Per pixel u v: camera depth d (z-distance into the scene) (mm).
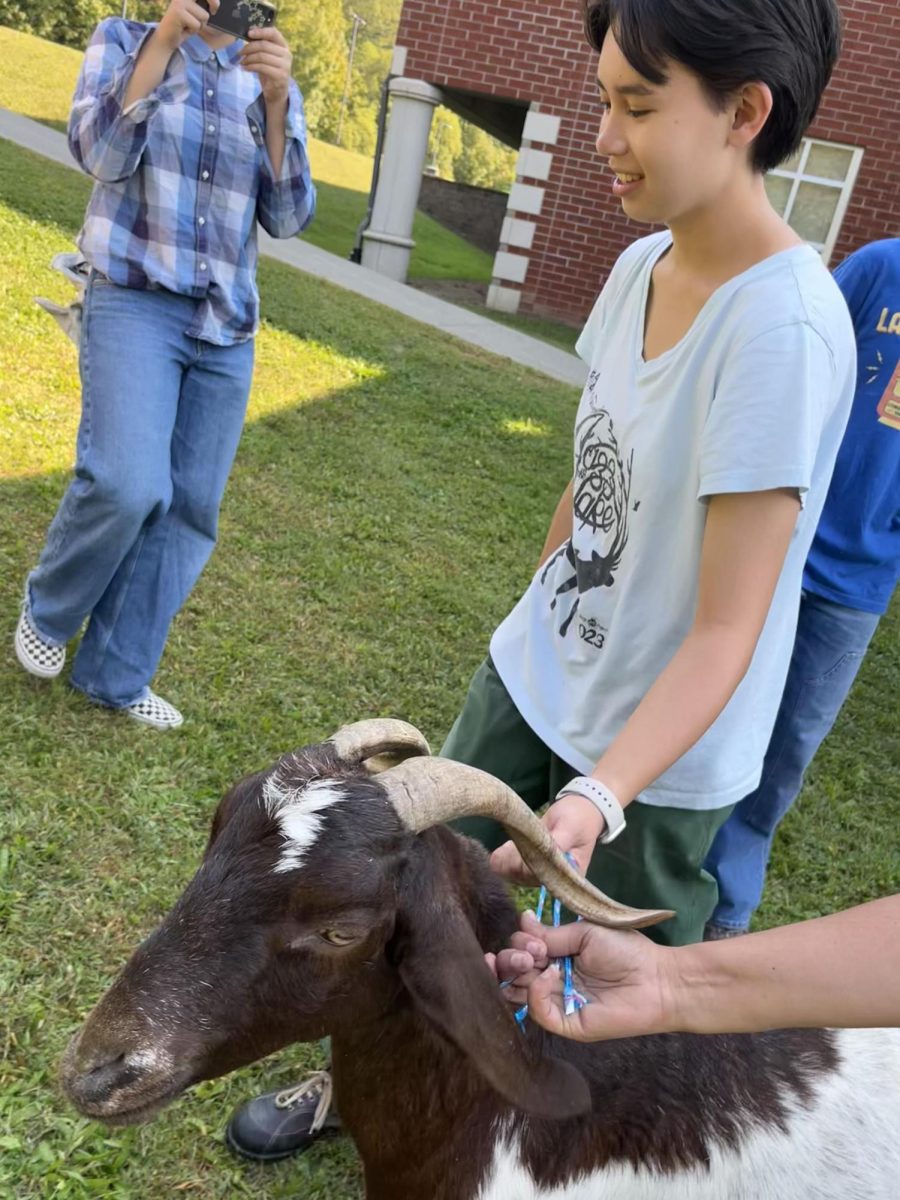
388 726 1905
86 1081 1671
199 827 3705
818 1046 2350
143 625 3975
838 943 1540
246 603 5242
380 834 1726
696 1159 2182
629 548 2217
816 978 1536
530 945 1815
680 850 2354
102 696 4055
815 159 14477
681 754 1933
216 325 3697
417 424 8617
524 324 14789
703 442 1958
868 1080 2307
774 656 2279
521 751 2635
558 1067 1968
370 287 13484
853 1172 2189
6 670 4148
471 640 5504
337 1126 2801
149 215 3539
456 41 14711
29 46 29734
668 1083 2209
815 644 3455
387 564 6102
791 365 1871
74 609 3893
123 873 3404
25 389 6859
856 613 3408
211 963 1703
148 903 3318
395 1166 2178
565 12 14320
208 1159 2682
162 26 3283
